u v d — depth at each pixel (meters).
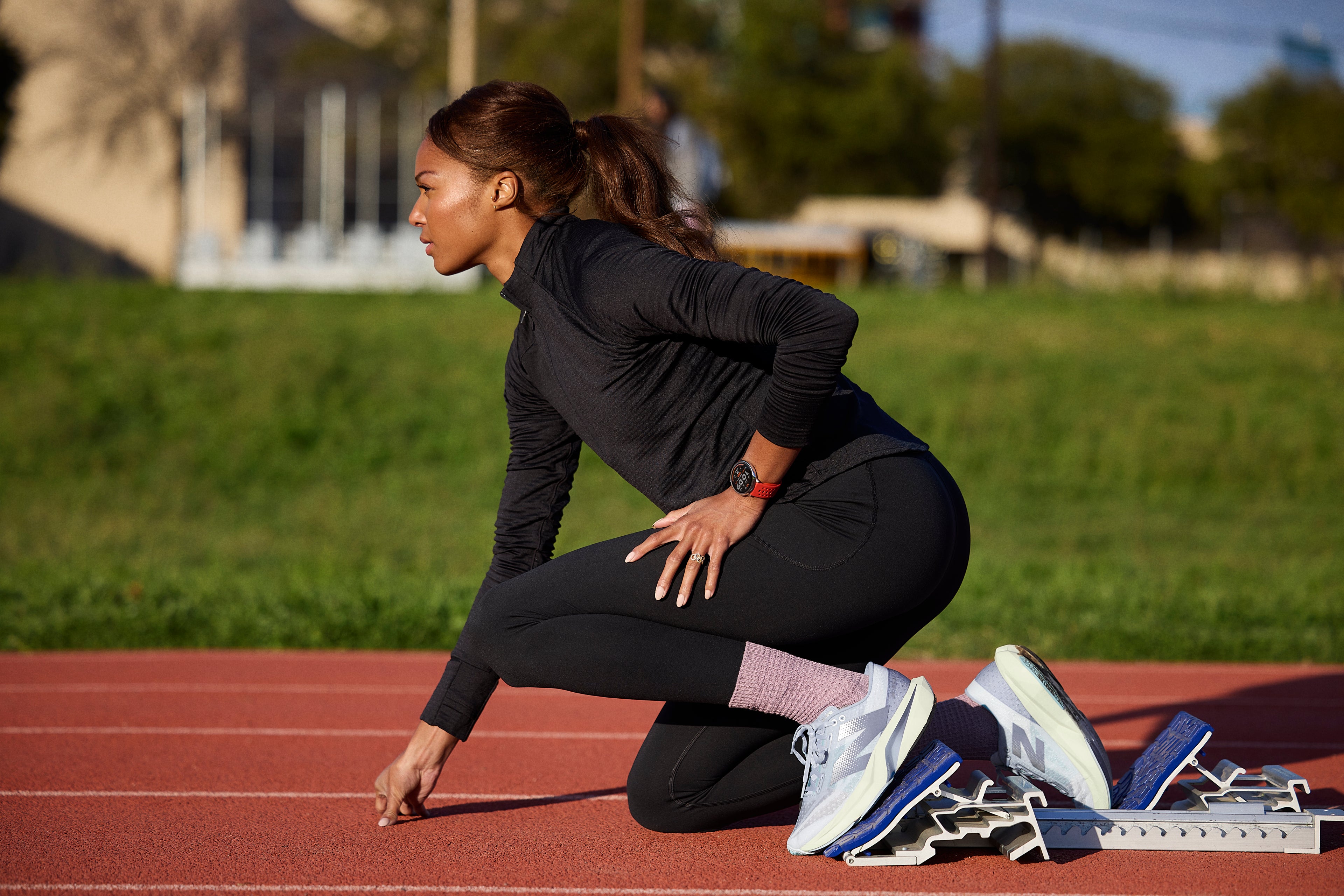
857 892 2.36
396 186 29.41
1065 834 2.58
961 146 39.81
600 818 2.88
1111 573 7.29
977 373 13.29
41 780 3.24
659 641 2.31
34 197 28.98
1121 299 17.94
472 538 8.55
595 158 2.40
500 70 35.09
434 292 15.76
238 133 29.05
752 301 2.09
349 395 11.92
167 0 29.06
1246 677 4.88
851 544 2.27
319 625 5.49
